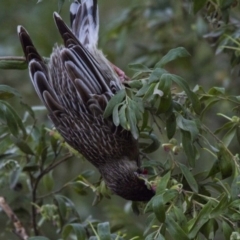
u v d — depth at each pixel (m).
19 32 10.42
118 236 8.47
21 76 15.52
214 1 10.30
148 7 14.13
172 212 8.38
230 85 14.44
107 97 10.34
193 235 8.23
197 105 8.81
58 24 10.46
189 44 14.45
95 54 10.81
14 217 11.07
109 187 10.72
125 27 14.16
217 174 9.24
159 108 8.88
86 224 10.84
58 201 10.77
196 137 8.75
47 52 15.44
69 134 10.80
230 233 8.23
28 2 15.98
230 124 9.20
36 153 10.84
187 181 8.65
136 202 10.52
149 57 13.77
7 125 9.70
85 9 11.18
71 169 14.36
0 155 10.84
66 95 10.58
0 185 11.48
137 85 9.27
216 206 8.20
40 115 13.20
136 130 8.77
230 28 10.91
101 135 10.64
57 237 13.12
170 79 8.77
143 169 10.43
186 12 13.95
